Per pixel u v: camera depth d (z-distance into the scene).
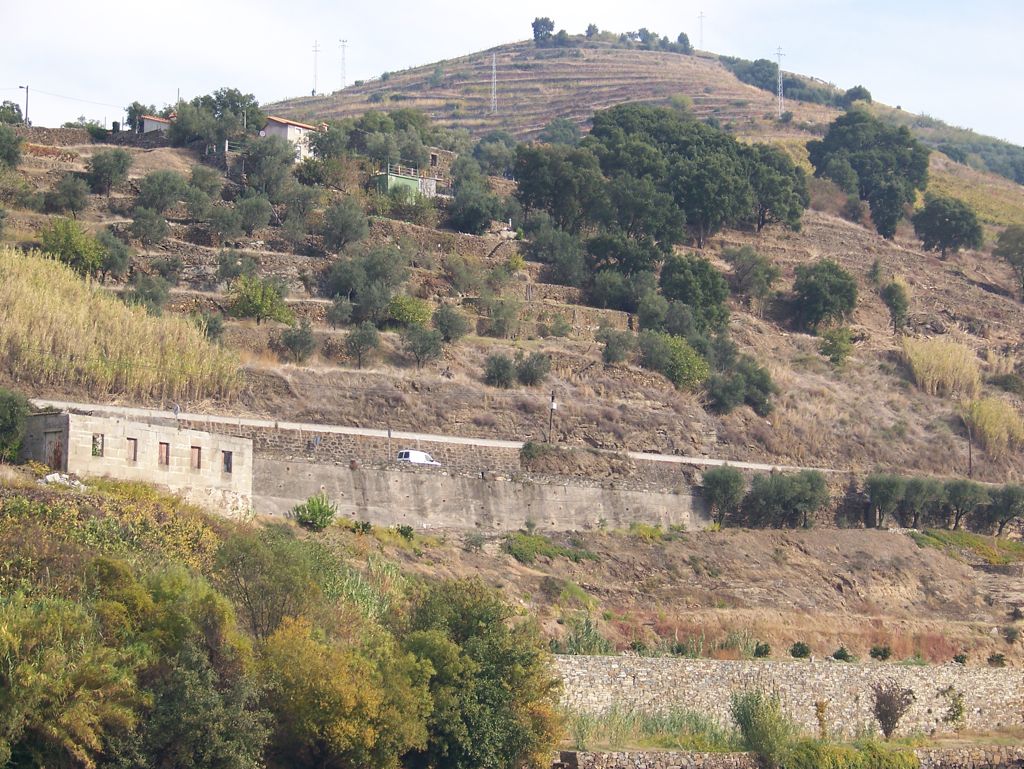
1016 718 75.81
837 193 199.62
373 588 62.72
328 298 123.50
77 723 42.97
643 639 75.31
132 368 88.50
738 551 92.12
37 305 89.31
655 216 158.12
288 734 48.25
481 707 52.97
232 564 54.03
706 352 128.00
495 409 105.06
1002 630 90.19
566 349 122.06
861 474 112.00
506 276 137.62
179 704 44.84
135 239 121.75
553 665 60.41
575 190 158.12
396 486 82.69
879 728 70.44
